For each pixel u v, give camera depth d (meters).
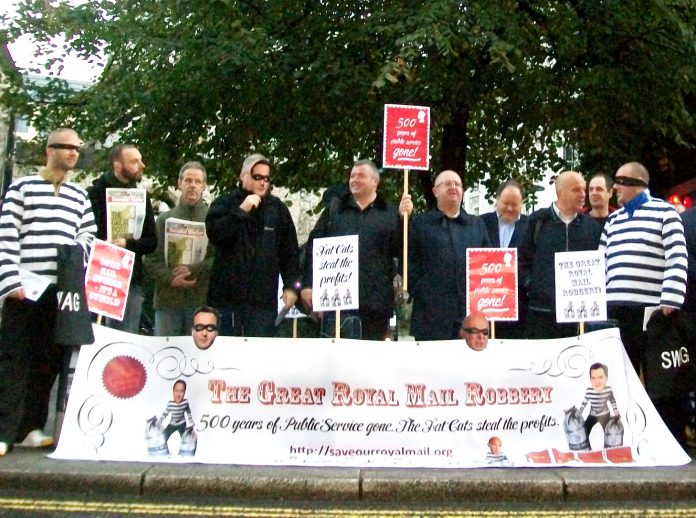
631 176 6.88
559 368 6.29
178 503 5.23
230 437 6.14
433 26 11.26
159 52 13.16
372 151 14.91
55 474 5.46
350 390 6.22
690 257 6.87
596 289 6.38
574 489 5.45
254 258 7.03
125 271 6.39
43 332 6.34
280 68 12.88
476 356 6.28
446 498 5.43
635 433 6.23
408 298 7.48
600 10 12.85
